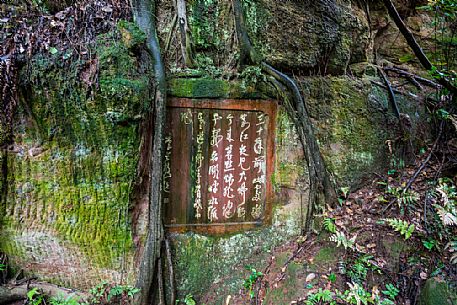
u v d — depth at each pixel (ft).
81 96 10.43
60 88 10.37
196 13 13.03
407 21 22.29
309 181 14.26
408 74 20.08
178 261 12.53
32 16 11.32
